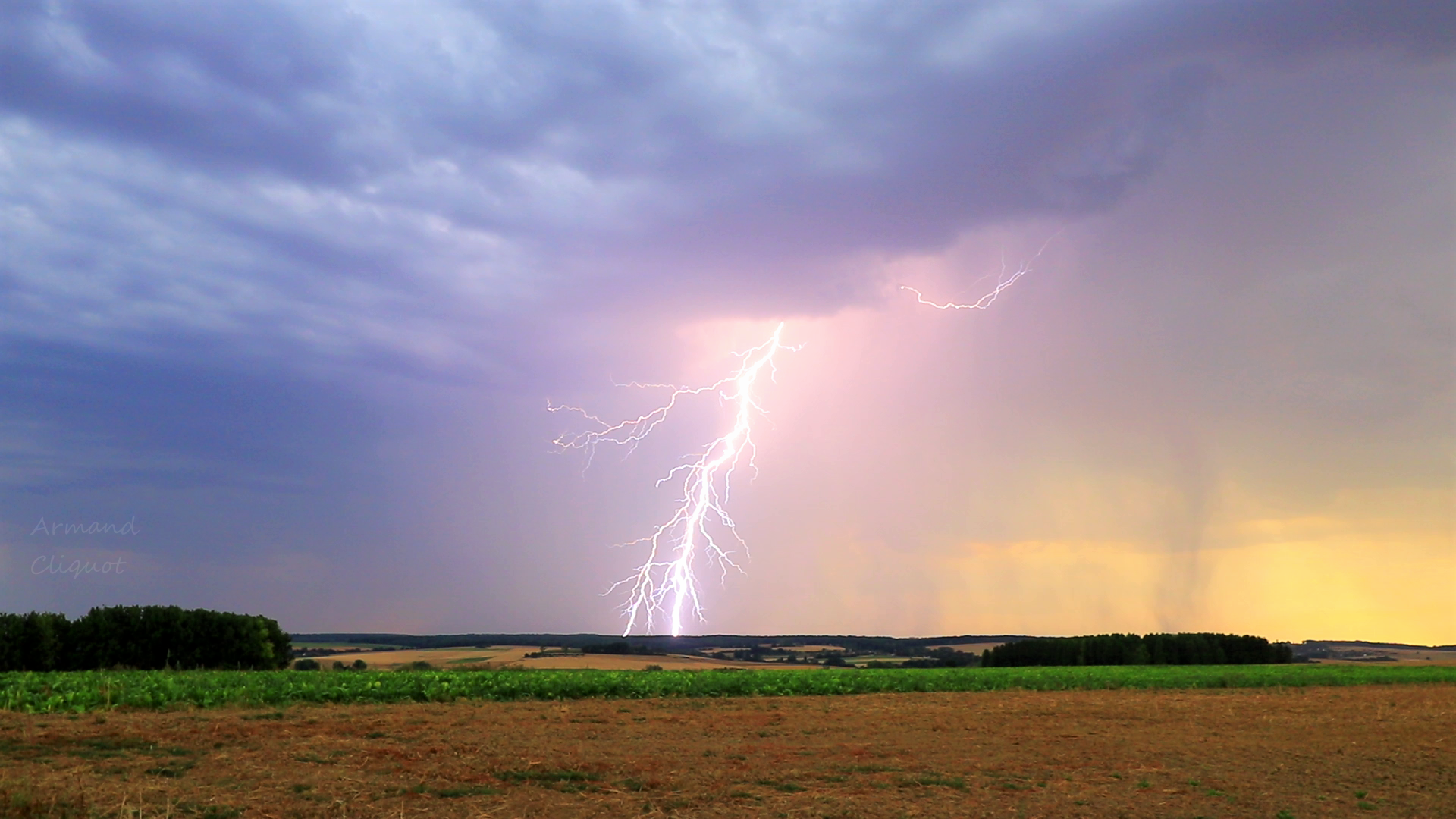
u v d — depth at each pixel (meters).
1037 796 14.05
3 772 13.11
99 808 10.98
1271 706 31.39
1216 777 16.12
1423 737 22.58
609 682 31.73
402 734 18.42
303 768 14.12
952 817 12.42
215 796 11.96
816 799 13.34
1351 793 14.81
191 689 24.70
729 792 13.62
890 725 23.69
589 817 11.78
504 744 17.69
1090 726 24.14
